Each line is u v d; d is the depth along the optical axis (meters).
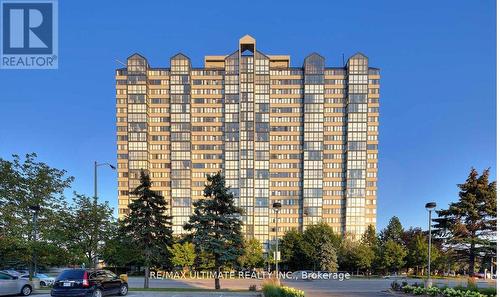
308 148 116.31
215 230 27.17
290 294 15.59
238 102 118.06
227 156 115.94
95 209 23.66
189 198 114.25
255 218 113.19
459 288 19.89
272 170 116.81
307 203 114.00
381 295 23.02
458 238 40.50
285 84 119.94
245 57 119.00
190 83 119.25
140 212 27.17
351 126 115.50
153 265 29.16
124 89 117.62
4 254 21.89
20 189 22.39
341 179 115.88
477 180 41.22
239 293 22.00
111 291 18.14
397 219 93.81
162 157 117.25
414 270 71.44
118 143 115.94
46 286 28.67
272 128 118.56
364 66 116.94
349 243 75.12
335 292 25.38
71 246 22.75
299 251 74.62
